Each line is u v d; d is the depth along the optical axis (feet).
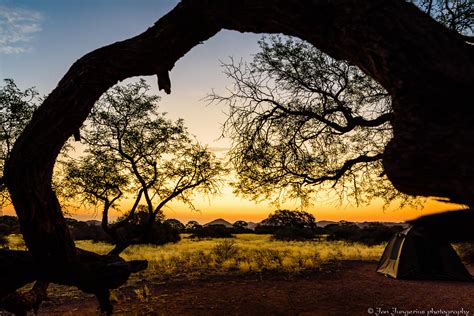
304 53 24.07
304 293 29.89
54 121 8.46
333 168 26.02
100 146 27.35
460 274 35.12
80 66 8.40
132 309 25.80
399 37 4.72
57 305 27.76
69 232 10.10
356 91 24.50
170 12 7.84
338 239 109.81
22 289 32.04
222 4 6.77
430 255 36.19
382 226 101.91
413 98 4.46
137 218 40.73
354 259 52.29
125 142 27.71
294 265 43.60
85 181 26.63
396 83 4.65
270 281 35.29
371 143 26.13
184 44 8.02
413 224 3.11
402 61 4.61
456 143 3.95
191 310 25.29
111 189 27.14
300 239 116.06
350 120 21.04
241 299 28.19
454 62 4.32
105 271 12.44
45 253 9.96
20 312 15.69
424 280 34.91
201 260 50.88
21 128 24.07
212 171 29.78
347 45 5.41
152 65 8.36
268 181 24.56
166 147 28.89
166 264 47.47
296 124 23.21
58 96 8.36
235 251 58.08
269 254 54.44
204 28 7.72
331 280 35.45
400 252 36.96
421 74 4.45
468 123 4.00
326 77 23.86
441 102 4.26
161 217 106.73
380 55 4.83
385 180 26.63
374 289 30.83
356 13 5.14
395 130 4.66
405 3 5.04
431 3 17.51
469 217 2.84
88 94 8.48
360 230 107.45
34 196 8.89
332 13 5.49
